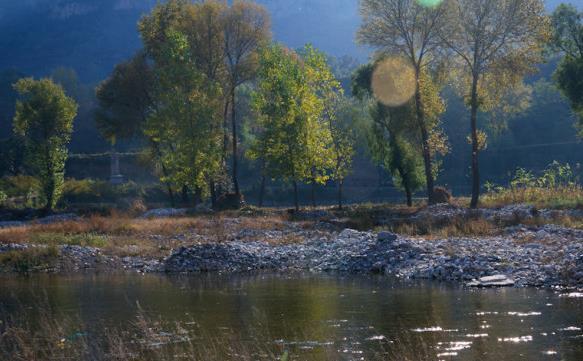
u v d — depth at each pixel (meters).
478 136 54.00
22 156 107.44
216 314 18.52
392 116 58.09
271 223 44.25
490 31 51.09
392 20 53.62
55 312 19.19
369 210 50.81
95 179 114.12
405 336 15.11
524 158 114.69
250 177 115.12
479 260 25.77
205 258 31.05
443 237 33.69
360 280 25.09
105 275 28.44
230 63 66.12
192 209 58.31
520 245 28.75
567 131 120.81
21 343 14.41
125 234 41.38
